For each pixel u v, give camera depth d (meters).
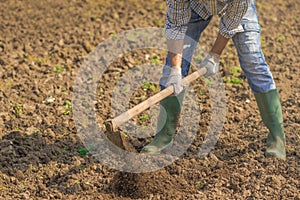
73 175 6.26
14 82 8.12
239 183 6.03
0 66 8.45
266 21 10.02
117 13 10.05
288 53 9.07
